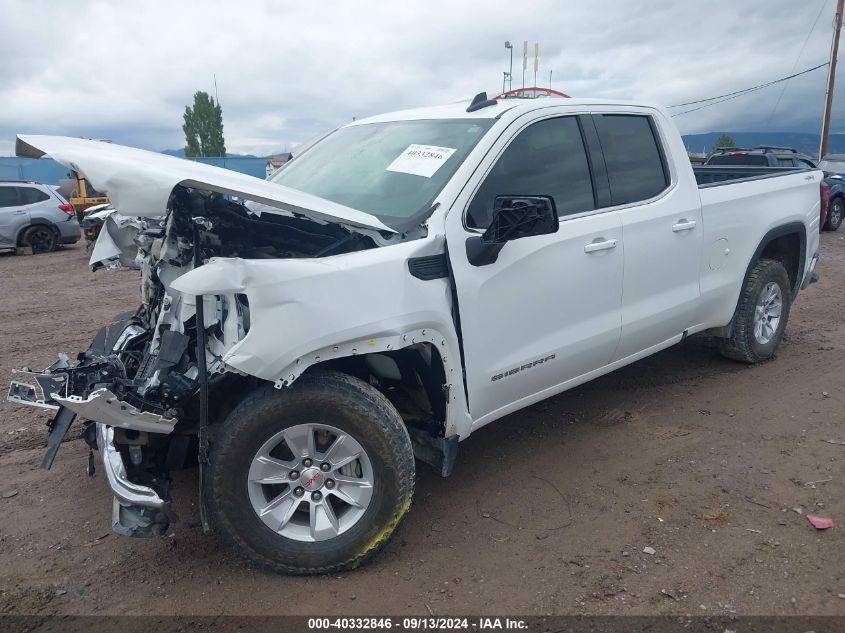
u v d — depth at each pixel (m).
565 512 3.70
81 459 4.40
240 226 3.52
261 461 3.03
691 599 2.98
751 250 5.39
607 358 4.39
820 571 3.15
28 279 11.93
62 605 3.00
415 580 3.15
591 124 4.29
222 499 3.01
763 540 3.40
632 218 4.33
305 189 4.11
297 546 3.12
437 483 4.04
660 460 4.26
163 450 3.27
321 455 3.13
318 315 2.92
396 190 3.70
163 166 3.02
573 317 4.03
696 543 3.39
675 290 4.76
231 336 2.92
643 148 4.61
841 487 3.88
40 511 3.78
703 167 6.90
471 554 3.34
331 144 4.61
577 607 2.95
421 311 3.18
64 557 3.35
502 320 3.62
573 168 4.11
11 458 4.41
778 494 3.83
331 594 3.06
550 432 4.69
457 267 3.38
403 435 3.17
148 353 3.23
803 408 5.01
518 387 3.83
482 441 4.57
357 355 3.29
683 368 5.89
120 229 4.13
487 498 3.86
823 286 9.62
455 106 4.34
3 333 7.72
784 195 5.70
